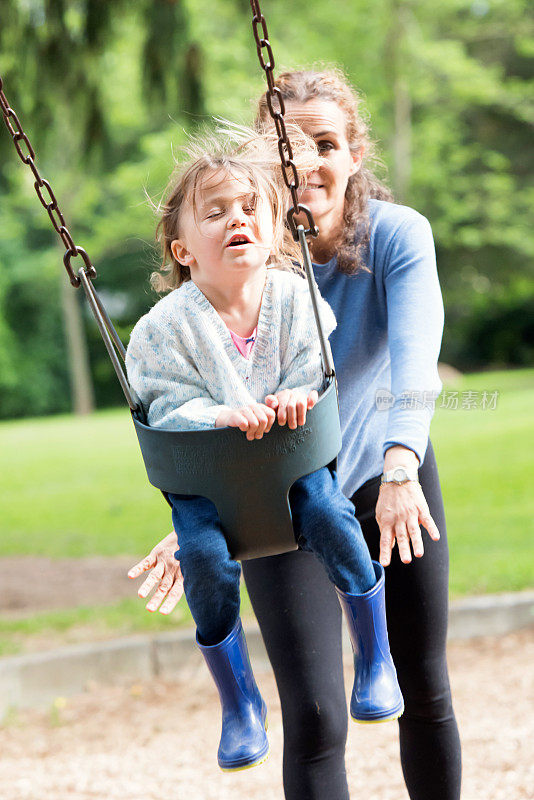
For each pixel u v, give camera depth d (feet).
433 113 91.30
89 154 27.09
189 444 7.34
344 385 9.34
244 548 7.75
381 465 9.53
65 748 16.22
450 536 25.61
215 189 7.78
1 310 109.09
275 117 7.21
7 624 21.47
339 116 9.16
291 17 76.28
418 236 9.03
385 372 9.67
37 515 35.17
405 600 9.12
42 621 21.44
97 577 25.86
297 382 7.93
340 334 9.27
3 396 111.96
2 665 18.49
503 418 50.47
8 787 14.64
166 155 75.41
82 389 101.81
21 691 18.58
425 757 9.39
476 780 13.53
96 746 16.22
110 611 21.95
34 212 104.32
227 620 7.82
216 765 15.10
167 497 7.91
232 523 7.59
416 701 9.27
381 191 9.87
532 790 13.00
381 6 76.33
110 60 56.95
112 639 20.08
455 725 9.46
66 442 60.34
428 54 79.82
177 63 25.26
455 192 95.20
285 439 7.36
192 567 7.52
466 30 90.27
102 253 100.73
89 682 19.20
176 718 17.33
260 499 7.48
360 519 9.43
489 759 14.23
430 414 8.42
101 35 24.82
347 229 9.08
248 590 9.13
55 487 41.65
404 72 78.95
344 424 9.30
